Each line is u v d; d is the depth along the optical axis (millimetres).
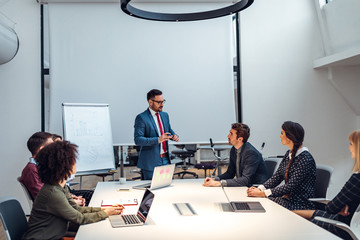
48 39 4641
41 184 2646
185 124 4816
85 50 4688
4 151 4551
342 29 4695
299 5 5094
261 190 2629
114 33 4742
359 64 4887
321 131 5121
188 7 4852
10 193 4551
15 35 4500
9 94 4574
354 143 2109
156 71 4801
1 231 3674
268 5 5031
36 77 4637
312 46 5113
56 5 4648
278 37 5043
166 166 2967
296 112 5066
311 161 2629
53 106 4594
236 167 3320
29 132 4605
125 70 4750
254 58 4988
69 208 1885
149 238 1627
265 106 5000
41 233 1858
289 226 1785
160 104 3699
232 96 4895
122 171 4793
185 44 4844
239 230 1726
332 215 2244
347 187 2109
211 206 2256
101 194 2723
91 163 4223
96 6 4715
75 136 4188
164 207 2238
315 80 5117
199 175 6035
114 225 1830
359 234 1938
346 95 5082
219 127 4863
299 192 2631
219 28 4883
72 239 2086
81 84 4664
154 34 4805
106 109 4516
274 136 5008
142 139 3504
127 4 2842
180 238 1617
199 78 4852
